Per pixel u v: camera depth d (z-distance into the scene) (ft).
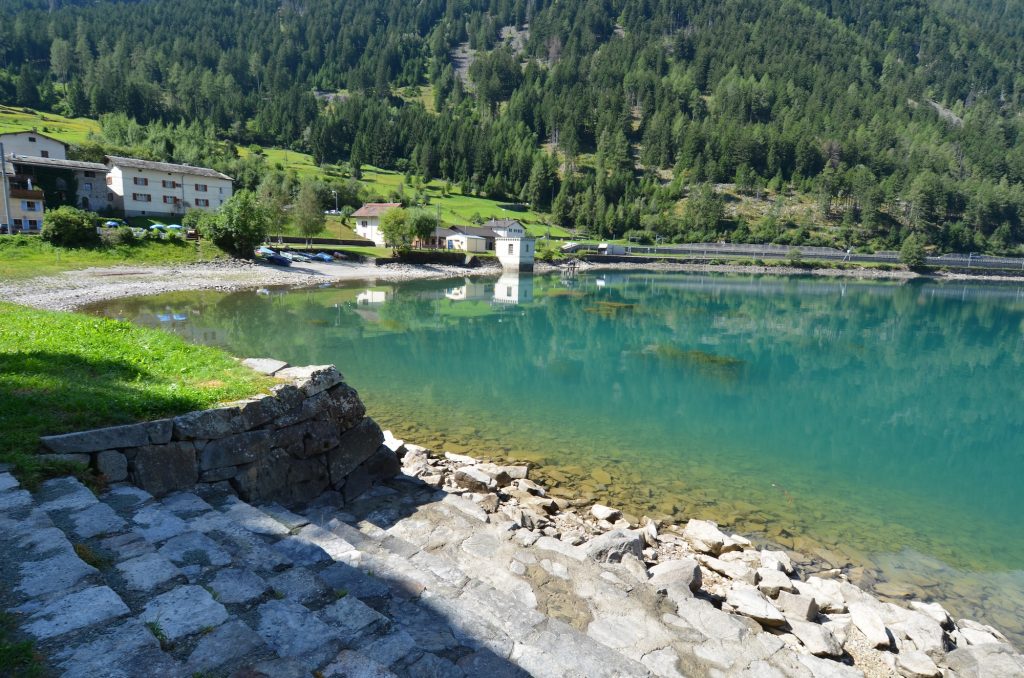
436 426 64.95
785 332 160.76
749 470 57.93
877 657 26.53
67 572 14.29
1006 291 368.89
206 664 12.07
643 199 627.46
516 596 23.41
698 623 23.27
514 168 628.28
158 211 284.00
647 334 146.30
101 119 492.95
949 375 117.08
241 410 28.25
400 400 75.61
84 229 184.85
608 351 121.60
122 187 270.26
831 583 34.50
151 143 416.46
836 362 123.54
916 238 522.06
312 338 118.21
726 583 32.83
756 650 22.08
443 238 390.42
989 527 48.75
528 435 63.62
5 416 23.71
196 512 23.13
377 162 608.19
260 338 114.01
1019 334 177.78
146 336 43.68
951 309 246.88
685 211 617.62
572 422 69.87
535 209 608.60
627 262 479.00
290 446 30.73
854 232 574.15
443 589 21.62
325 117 627.87
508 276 319.88
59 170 252.01
